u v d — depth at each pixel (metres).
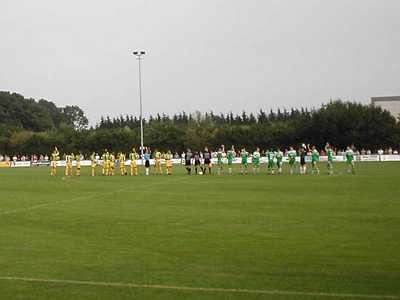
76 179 48.19
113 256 14.93
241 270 13.12
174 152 110.06
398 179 40.31
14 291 11.64
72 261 14.38
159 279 12.42
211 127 116.25
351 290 11.30
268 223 19.98
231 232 18.27
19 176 54.88
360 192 30.52
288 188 33.91
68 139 117.38
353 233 17.67
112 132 114.19
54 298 11.13
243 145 106.62
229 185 37.34
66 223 20.91
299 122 105.25
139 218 21.84
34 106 170.50
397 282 11.88
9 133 130.50
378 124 100.44
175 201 27.69
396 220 20.20
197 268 13.41
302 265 13.50
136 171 61.25
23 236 18.22
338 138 101.38
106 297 11.14
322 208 23.88
